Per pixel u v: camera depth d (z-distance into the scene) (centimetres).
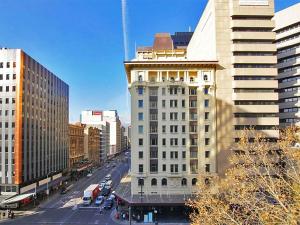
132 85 7131
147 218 6356
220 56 7300
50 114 11244
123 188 8681
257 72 7225
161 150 7019
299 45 8569
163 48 12250
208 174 6894
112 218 6712
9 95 8650
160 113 7081
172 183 6938
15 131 8556
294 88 8644
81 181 12850
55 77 11969
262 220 1898
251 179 2273
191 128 7075
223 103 7206
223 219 2228
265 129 7188
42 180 10225
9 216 6781
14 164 8488
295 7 8619
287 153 2334
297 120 8519
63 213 7225
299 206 1772
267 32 7331
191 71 7200
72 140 14825
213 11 7462
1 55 8769
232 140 7119
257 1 7325
